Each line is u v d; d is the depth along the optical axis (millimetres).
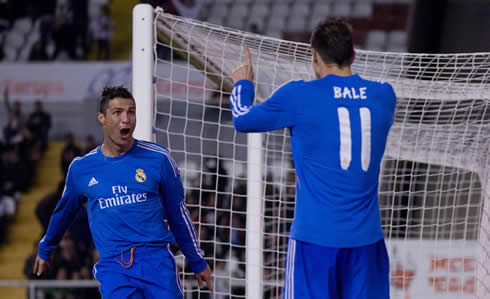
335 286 9523
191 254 12680
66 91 52281
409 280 19953
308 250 9492
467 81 15500
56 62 52625
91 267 34062
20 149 48406
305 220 9477
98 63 52312
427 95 16156
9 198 46562
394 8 58688
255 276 17234
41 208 35062
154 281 11539
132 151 11898
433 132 17812
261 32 59250
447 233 23344
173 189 12109
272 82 16812
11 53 55781
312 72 16094
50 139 51938
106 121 11531
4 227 45125
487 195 16828
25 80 52500
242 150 37156
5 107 51969
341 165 9367
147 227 11742
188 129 41062
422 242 19969
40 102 49812
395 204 24016
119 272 11555
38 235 45594
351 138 9367
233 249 30766
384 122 9625
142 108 13664
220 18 60344
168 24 14305
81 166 11797
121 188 11672
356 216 9359
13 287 40500
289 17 60375
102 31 53406
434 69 16312
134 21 13766
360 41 57000
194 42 15148
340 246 9266
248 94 10086
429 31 26703
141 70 13672
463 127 17266
